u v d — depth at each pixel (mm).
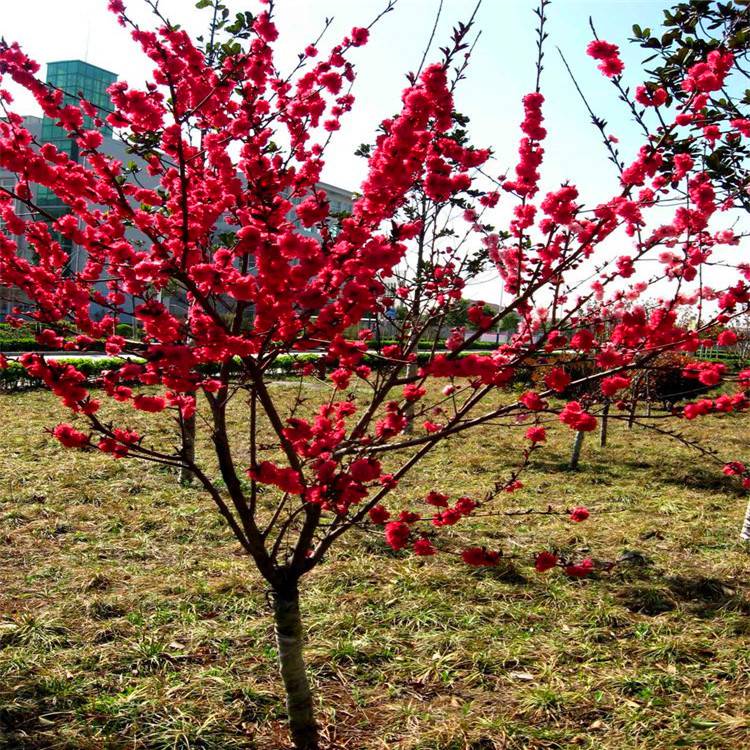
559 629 4719
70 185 2652
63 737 3441
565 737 3537
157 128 2797
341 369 3375
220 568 5625
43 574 5398
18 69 2652
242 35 3309
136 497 7547
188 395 3373
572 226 2754
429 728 3629
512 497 8203
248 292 2398
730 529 6980
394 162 2447
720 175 3547
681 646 4410
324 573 5551
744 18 3604
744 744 3436
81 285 2998
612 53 2834
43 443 9961
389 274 2832
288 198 3123
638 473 9688
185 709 3715
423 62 2611
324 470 2863
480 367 2553
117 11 2893
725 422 14438
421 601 5027
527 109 2705
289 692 3402
